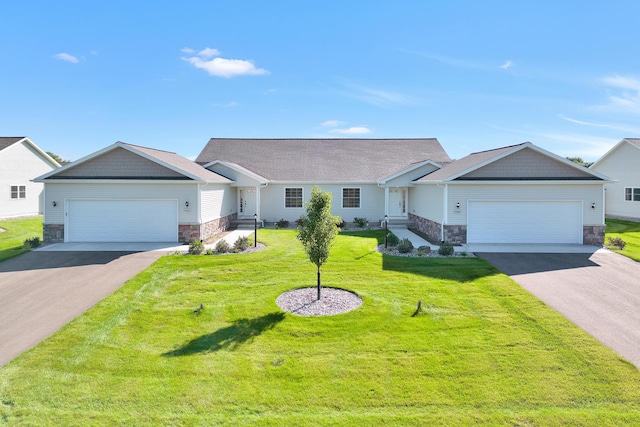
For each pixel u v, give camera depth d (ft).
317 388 17.28
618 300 29.07
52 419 15.01
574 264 40.73
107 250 48.49
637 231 68.13
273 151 90.48
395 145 93.76
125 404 16.05
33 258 44.14
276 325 24.67
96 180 53.31
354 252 48.01
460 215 52.90
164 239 54.70
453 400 16.25
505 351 20.62
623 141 86.12
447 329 23.71
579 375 18.08
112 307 28.27
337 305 28.45
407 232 68.08
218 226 65.62
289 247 51.31
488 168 53.36
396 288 32.48
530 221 52.65
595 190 51.90
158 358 20.22
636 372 18.28
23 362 19.63
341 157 88.33
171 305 28.73
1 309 27.84
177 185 54.34
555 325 24.08
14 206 92.68
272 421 14.96
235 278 36.09
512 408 15.66
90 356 20.40
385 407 15.83
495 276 35.83
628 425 14.49
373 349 21.09
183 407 15.87
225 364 19.54
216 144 92.89
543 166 53.26
